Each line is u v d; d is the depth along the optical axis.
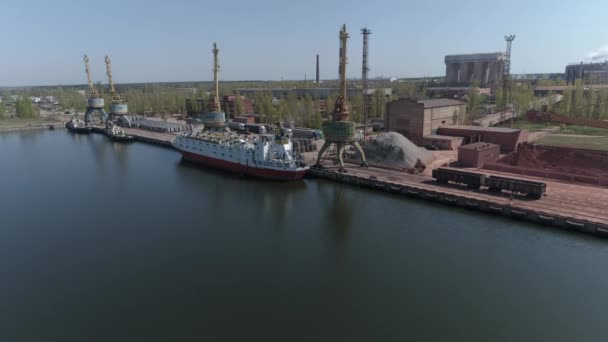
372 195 64.81
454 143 94.94
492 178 59.66
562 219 47.66
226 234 50.72
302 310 34.16
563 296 35.25
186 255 44.81
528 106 141.50
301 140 100.88
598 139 97.44
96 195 68.56
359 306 34.56
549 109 134.38
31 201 65.19
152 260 43.62
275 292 36.94
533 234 47.38
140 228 53.00
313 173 77.06
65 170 88.19
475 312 33.34
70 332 31.70
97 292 37.41
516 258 42.03
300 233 50.72
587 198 54.84
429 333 30.84
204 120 103.94
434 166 78.19
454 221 52.34
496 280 38.06
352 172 74.81
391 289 37.09
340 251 45.06
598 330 30.88
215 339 30.56
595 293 35.56
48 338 31.03
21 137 142.00
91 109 165.38
